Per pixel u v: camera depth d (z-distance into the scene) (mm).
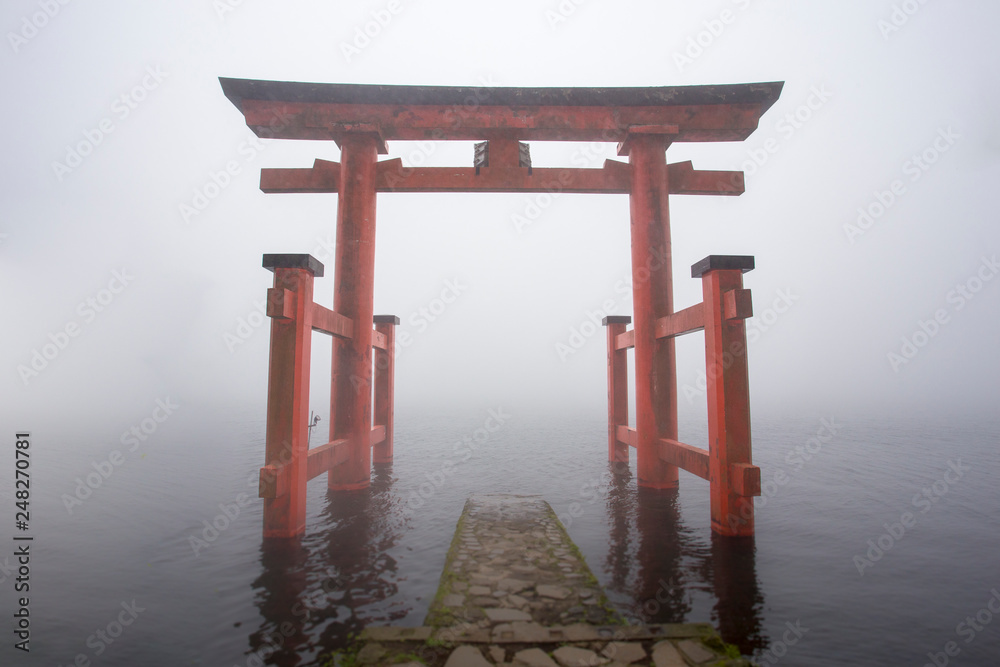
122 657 4191
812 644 4391
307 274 7090
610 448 12992
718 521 7195
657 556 6352
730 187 10367
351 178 9930
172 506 9055
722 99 9797
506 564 5816
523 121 9938
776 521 8180
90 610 5039
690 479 10883
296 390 6945
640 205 9992
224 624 4688
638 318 10156
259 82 9312
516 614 4570
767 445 17391
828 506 9227
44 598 5320
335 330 8711
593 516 8133
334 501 9070
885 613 5020
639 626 4391
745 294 6625
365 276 9945
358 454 9828
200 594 5355
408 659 3859
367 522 7832
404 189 10273
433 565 6074
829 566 6215
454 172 10180
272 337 6980
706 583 5566
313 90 9531
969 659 4230
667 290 9906
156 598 5285
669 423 9867
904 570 6164
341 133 9820
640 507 8648
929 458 14789
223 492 10148
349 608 4945
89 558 6473
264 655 4129
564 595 4988
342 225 9883
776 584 5590
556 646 4035
